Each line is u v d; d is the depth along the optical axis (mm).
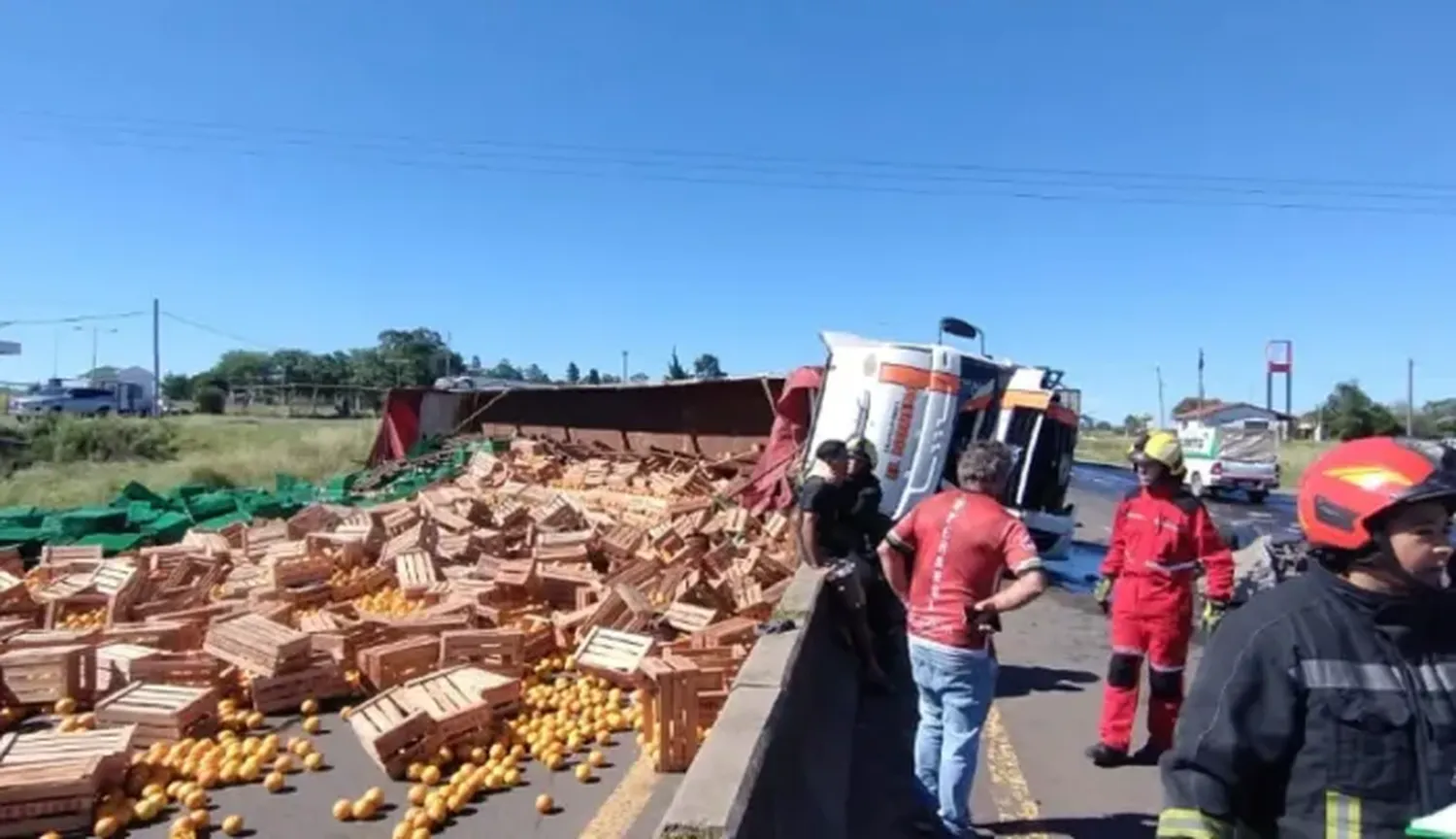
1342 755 2074
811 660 5723
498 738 6402
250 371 108375
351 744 6469
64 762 5297
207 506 16312
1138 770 6109
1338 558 2174
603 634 7734
